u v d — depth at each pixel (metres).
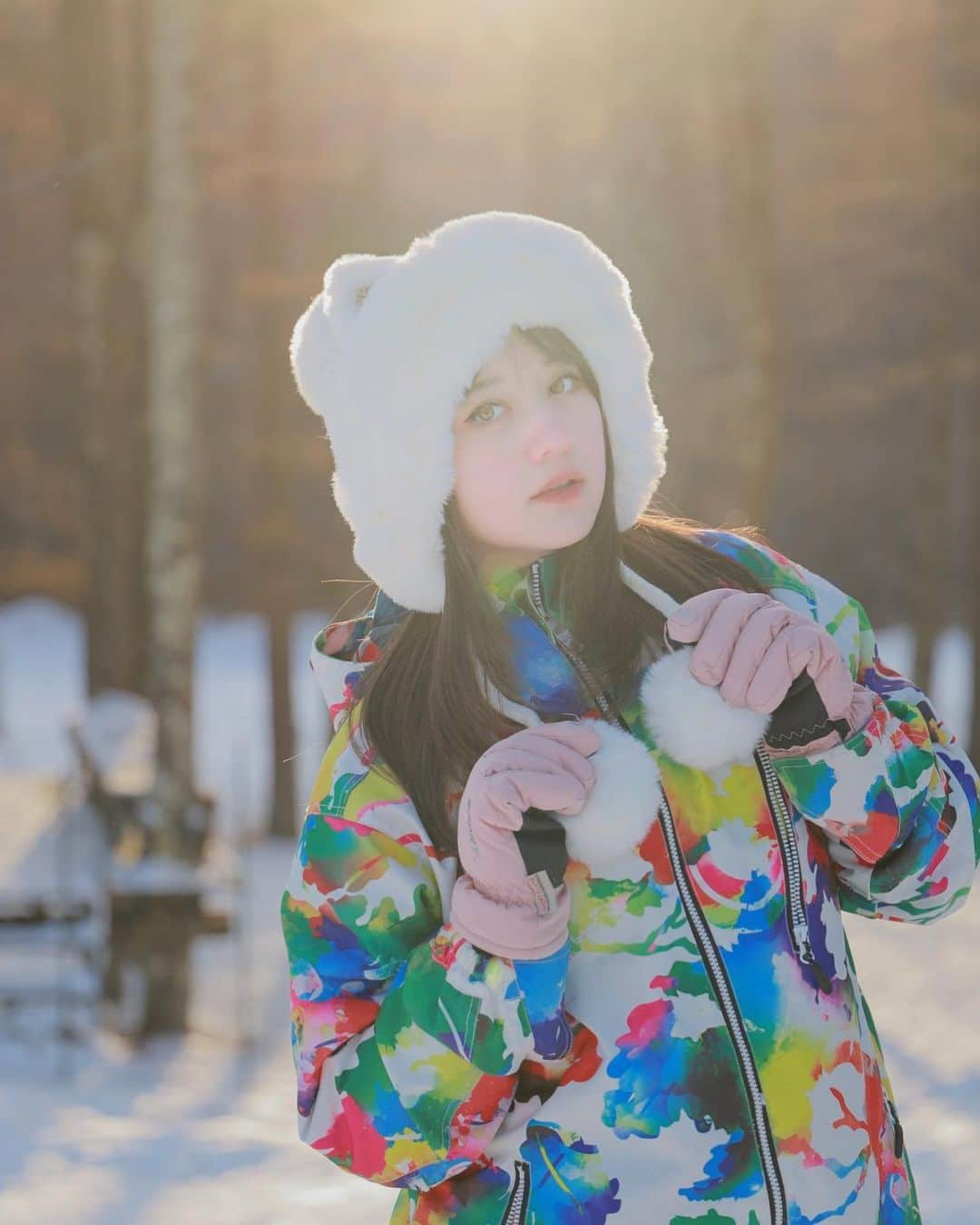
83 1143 4.70
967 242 16.48
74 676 32.09
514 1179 1.36
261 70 14.75
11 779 15.73
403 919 1.41
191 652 8.66
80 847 10.92
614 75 15.82
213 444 26.17
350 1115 1.39
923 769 1.40
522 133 18.02
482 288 1.38
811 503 29.81
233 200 17.52
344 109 16.05
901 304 25.22
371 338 1.40
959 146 16.20
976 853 1.48
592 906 1.36
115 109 13.06
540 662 1.43
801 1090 1.33
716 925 1.35
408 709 1.45
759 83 12.47
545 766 1.30
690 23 14.48
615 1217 1.32
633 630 1.44
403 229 18.73
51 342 27.88
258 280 15.84
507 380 1.40
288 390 16.38
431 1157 1.37
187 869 8.52
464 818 1.33
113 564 15.22
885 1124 1.41
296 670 24.59
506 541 1.41
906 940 9.37
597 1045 1.34
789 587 1.53
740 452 12.70
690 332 17.75
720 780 1.38
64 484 31.50
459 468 1.41
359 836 1.42
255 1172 4.30
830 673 1.31
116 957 8.09
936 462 17.06
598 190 17.69
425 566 1.44
